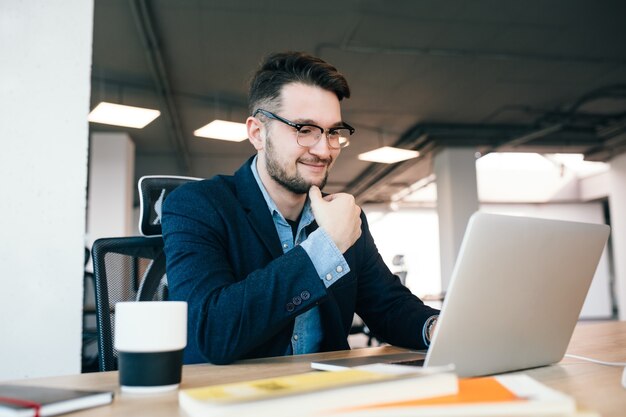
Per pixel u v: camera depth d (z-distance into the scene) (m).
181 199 1.22
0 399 0.58
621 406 0.62
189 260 1.10
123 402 0.63
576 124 8.06
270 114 1.29
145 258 1.41
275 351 1.13
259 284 0.97
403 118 7.48
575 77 6.16
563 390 0.72
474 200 8.59
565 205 13.34
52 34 1.78
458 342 0.76
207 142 8.34
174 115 6.80
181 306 0.70
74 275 1.70
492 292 0.77
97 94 6.23
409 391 0.52
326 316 1.26
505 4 4.58
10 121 1.71
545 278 0.84
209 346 0.95
